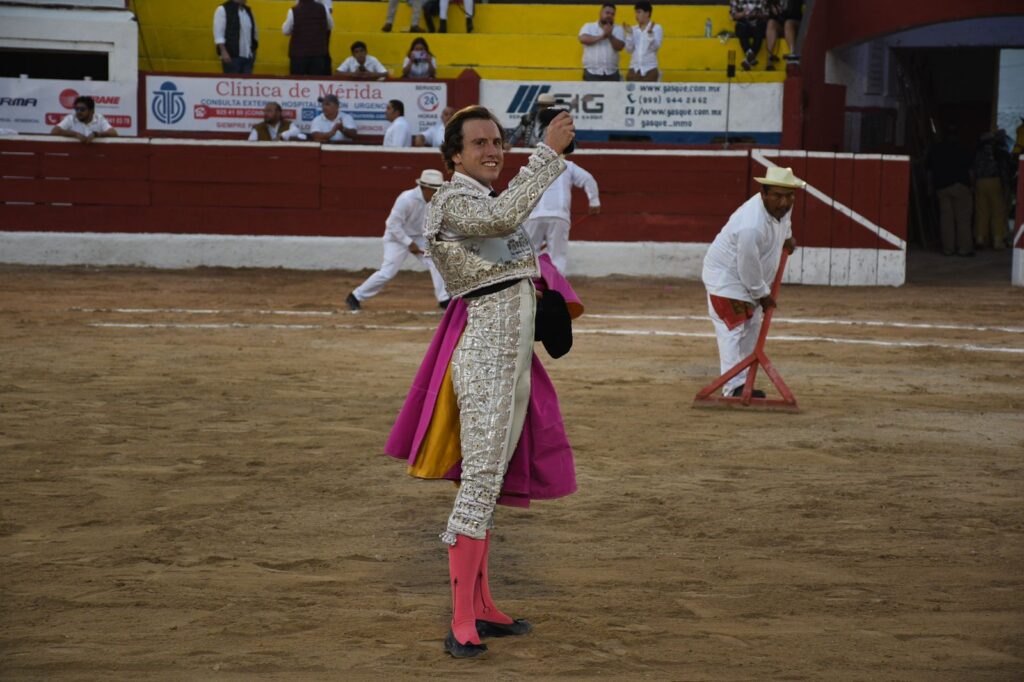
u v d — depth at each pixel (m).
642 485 8.69
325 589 6.45
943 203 29.70
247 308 19.34
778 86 27.25
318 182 25.89
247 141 25.98
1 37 26.44
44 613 6.03
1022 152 32.16
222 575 6.64
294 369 13.48
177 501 8.12
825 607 6.20
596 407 11.62
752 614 6.10
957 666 5.43
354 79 27.06
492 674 5.34
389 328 17.12
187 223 25.98
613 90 27.31
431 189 18.61
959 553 7.12
